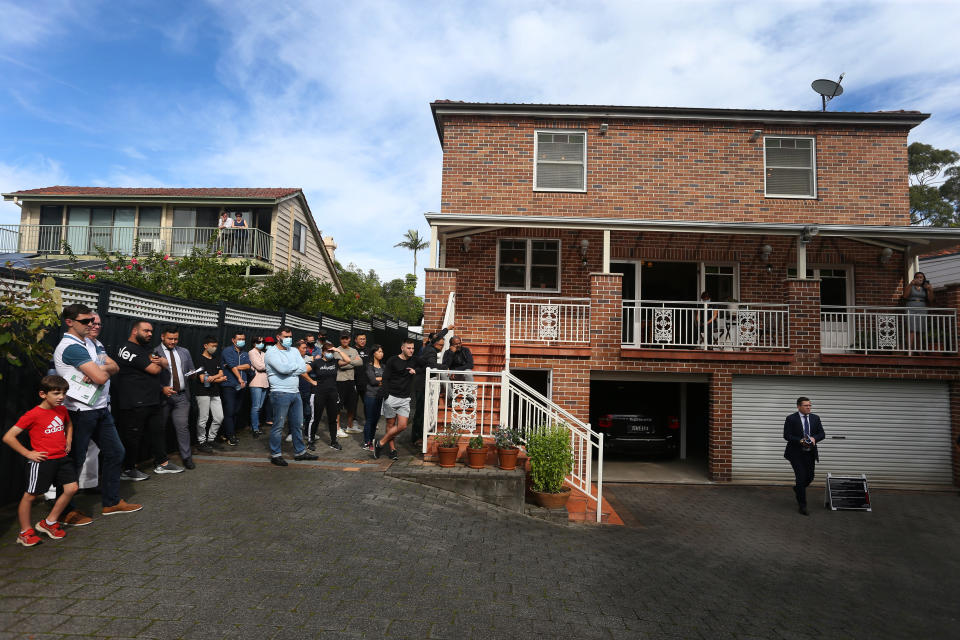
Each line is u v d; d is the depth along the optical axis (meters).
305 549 5.09
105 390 5.35
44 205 22.44
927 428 11.45
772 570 6.42
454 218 11.52
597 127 13.56
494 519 7.00
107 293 6.83
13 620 3.49
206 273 13.82
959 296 11.33
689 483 11.20
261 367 9.73
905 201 13.38
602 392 12.72
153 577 4.24
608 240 11.52
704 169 13.46
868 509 9.49
